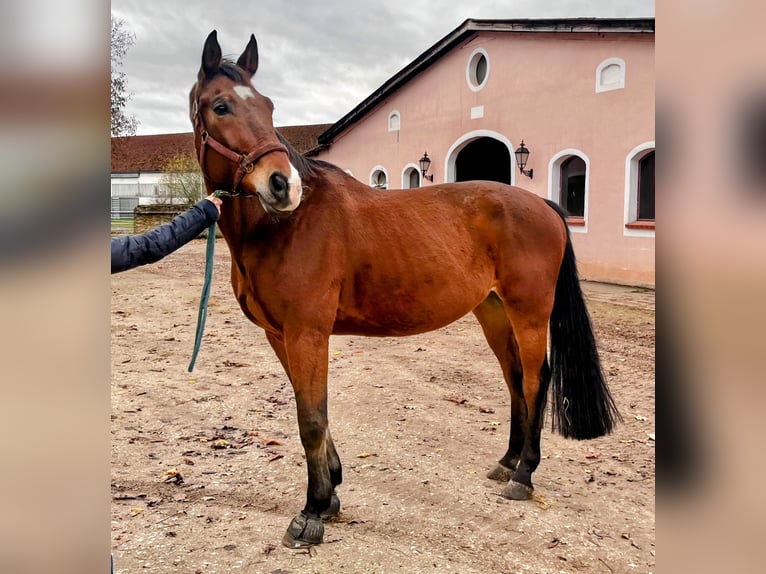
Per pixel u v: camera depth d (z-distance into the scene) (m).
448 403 4.14
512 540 2.34
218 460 3.16
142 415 3.85
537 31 10.31
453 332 6.65
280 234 2.30
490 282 2.81
